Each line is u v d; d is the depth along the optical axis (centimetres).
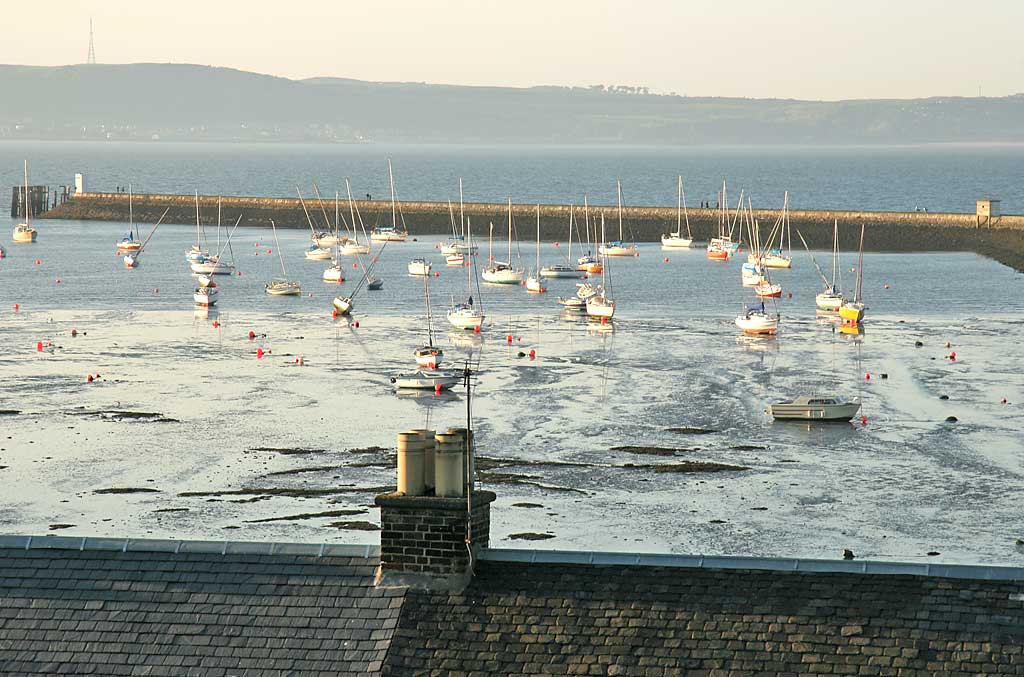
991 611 5375
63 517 17200
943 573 5566
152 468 19800
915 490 18700
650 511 17612
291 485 18900
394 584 5756
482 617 5575
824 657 5288
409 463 5862
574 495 18375
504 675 5356
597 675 5325
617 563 5756
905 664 5222
